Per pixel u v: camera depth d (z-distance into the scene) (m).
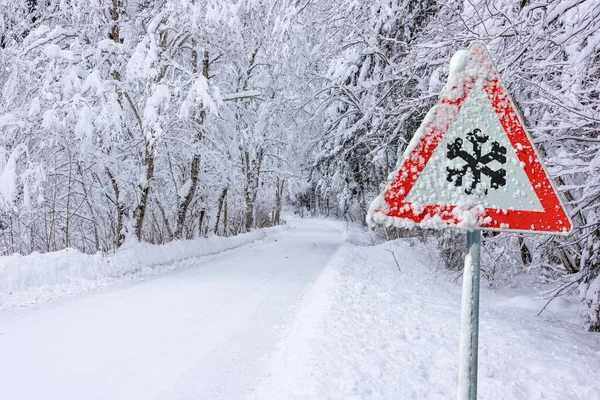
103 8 12.10
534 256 7.43
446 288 9.98
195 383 4.04
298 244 22.25
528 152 1.61
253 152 21.25
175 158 16.78
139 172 13.24
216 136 16.83
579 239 6.08
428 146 1.63
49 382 4.03
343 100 15.53
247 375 4.24
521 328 5.96
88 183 13.57
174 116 12.88
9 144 10.42
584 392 3.83
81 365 4.46
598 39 4.64
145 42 11.20
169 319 6.30
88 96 10.77
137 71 10.73
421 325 5.73
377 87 14.00
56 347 5.00
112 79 12.08
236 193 25.98
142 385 3.99
